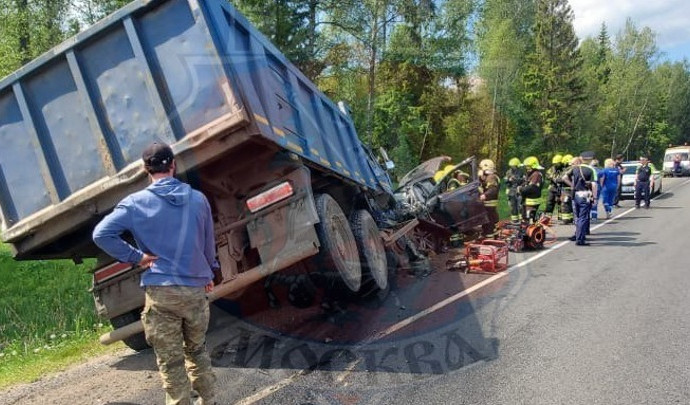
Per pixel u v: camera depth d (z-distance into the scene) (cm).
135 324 479
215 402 378
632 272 773
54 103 439
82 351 595
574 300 631
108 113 427
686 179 3891
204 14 407
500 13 3306
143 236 340
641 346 478
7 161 450
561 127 3159
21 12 1969
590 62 6222
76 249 513
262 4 2020
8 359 607
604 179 1557
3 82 439
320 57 2630
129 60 420
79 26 2128
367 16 2706
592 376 418
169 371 345
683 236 1111
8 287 1021
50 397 449
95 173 433
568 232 1241
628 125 6072
